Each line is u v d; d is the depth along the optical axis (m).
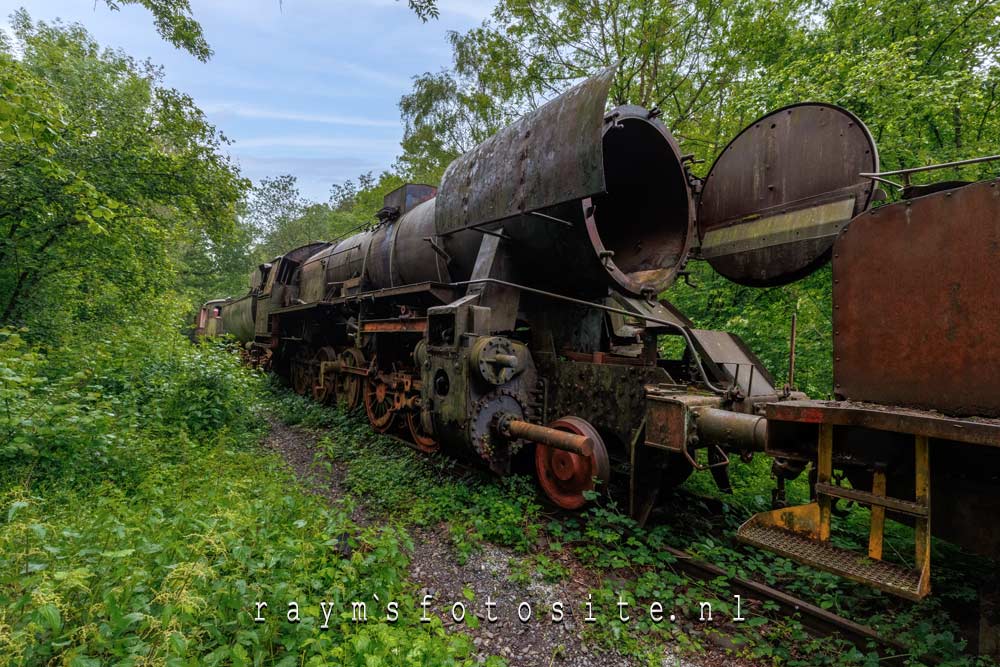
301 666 2.31
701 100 12.91
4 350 4.53
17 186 6.88
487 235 5.71
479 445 5.15
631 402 4.68
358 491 5.32
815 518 2.96
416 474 5.79
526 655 3.03
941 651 2.89
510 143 5.35
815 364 7.58
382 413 8.15
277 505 3.71
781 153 4.85
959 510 2.73
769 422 3.28
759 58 9.85
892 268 2.81
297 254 13.41
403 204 8.52
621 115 4.76
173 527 2.87
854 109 6.42
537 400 5.68
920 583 2.42
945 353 2.55
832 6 7.83
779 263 4.80
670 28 11.67
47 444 4.18
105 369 6.57
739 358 4.89
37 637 1.99
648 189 5.68
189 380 7.42
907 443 2.89
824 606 3.38
